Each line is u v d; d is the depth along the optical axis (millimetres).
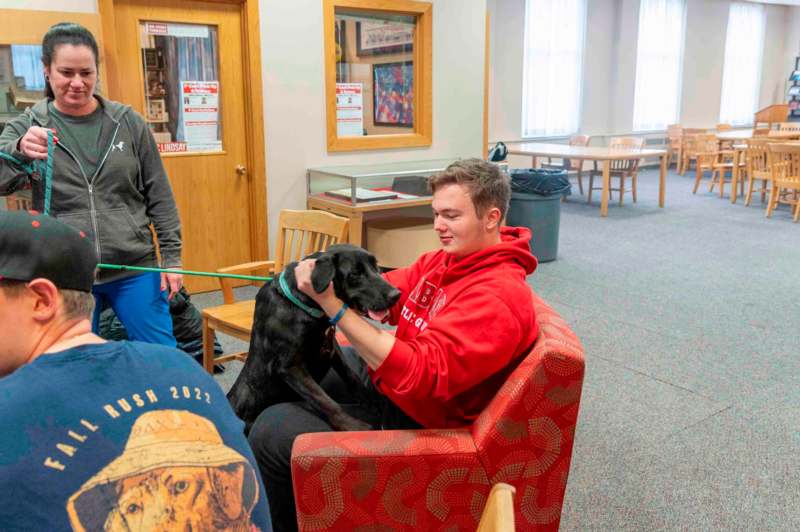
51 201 2146
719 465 2373
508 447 1398
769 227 6734
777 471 2338
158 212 2383
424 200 4566
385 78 5031
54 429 736
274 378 1701
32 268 827
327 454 1380
